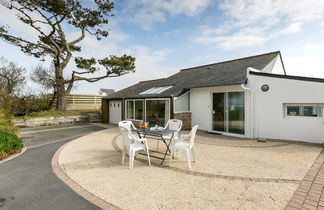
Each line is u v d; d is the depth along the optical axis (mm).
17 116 14383
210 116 10406
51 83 18500
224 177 4145
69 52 17109
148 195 3367
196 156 5812
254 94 8500
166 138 6109
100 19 15781
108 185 3805
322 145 6770
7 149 6219
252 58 12633
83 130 12312
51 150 6984
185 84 12164
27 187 3787
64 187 3762
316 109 7191
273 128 8102
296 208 2859
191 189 3578
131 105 14625
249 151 6309
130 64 16984
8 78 18609
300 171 4398
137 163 5230
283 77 7738
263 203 3029
